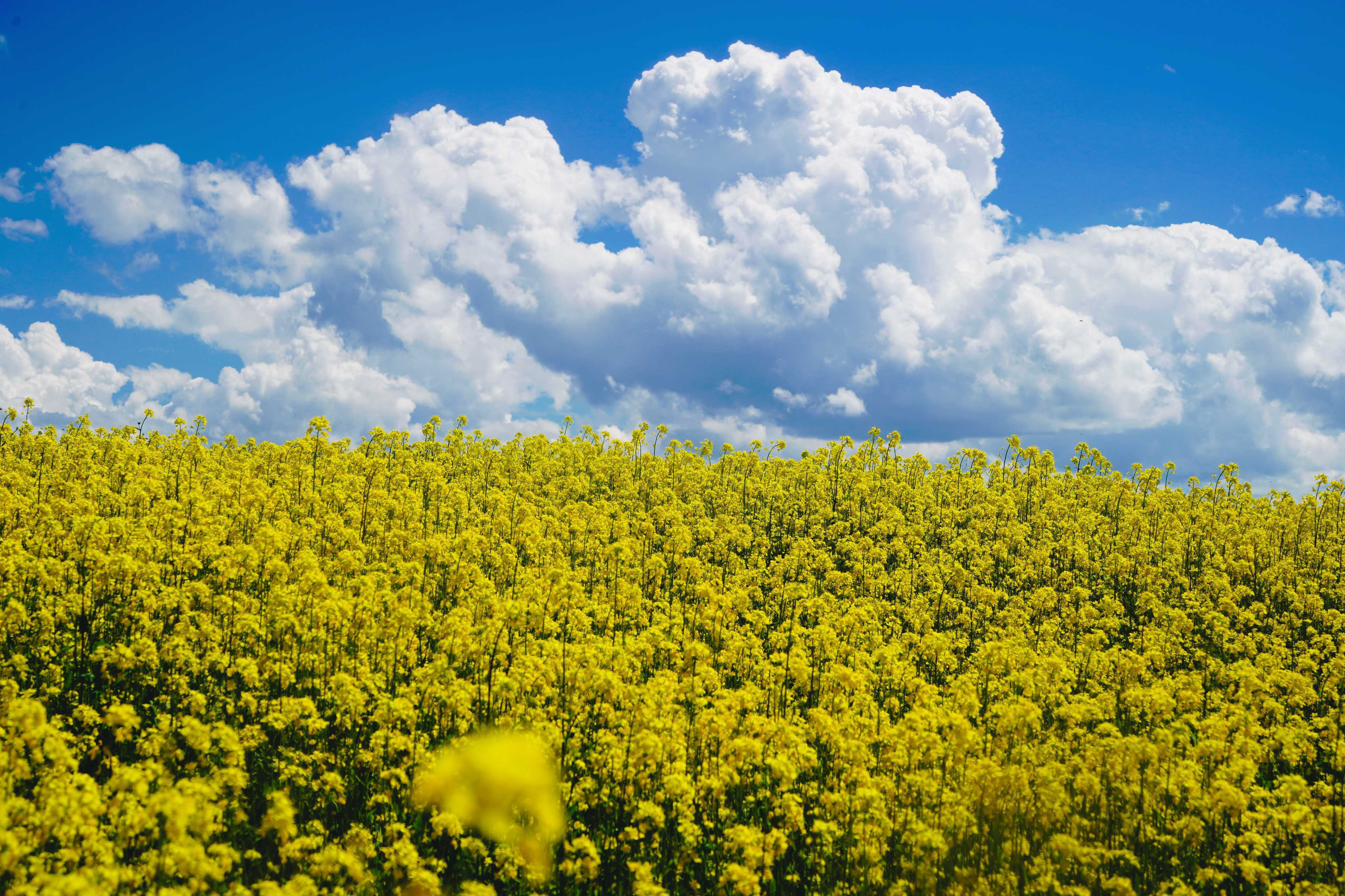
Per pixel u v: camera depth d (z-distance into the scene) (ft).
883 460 187.32
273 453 135.95
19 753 37.06
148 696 54.70
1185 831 46.14
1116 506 163.53
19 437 121.29
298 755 45.34
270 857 40.70
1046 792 45.83
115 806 34.14
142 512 95.09
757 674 69.46
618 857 43.21
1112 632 102.99
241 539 88.84
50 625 57.00
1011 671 68.95
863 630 78.38
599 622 79.77
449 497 121.60
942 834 44.39
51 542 73.31
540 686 55.31
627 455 181.27
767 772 50.29
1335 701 76.79
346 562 77.20
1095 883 41.78
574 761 48.44
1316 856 44.75
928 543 142.31
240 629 58.08
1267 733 60.59
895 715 66.74
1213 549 137.49
